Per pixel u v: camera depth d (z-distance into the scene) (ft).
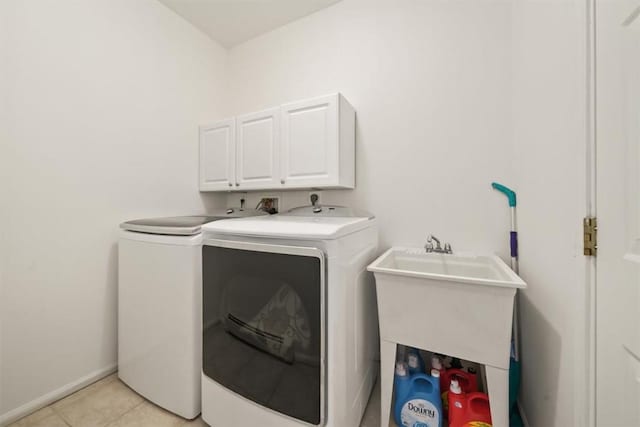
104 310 5.15
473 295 3.29
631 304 1.95
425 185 5.33
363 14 5.90
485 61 4.83
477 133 4.90
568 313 2.71
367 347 4.52
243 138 6.31
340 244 3.33
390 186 5.65
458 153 5.05
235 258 3.71
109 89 5.24
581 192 2.45
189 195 6.91
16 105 4.09
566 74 2.72
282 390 3.37
